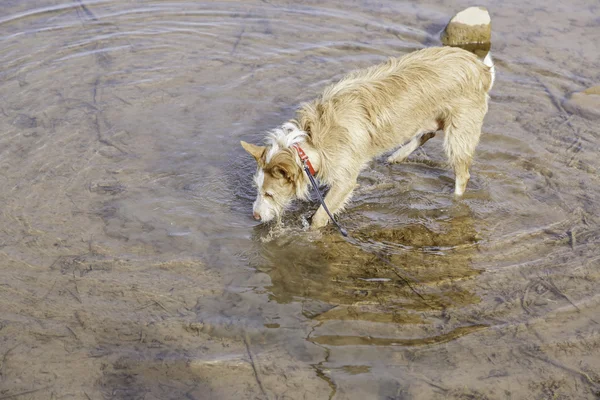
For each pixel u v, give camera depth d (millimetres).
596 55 8070
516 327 4504
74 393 3938
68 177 5988
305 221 5742
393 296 4828
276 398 3941
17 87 7359
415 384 4059
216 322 4504
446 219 5727
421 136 6395
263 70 7824
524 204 5852
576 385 4062
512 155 6453
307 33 8625
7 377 4027
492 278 4988
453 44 8320
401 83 5547
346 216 5812
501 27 8781
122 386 3998
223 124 6875
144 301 4660
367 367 4180
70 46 8242
